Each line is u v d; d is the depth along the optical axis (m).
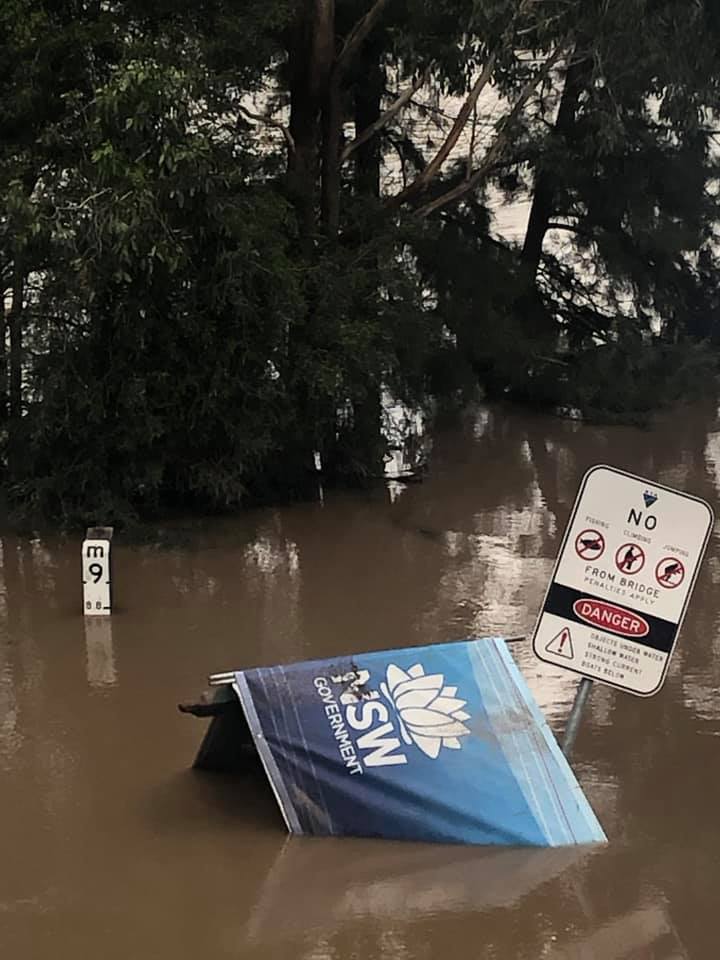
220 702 5.14
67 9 10.29
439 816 4.79
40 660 7.22
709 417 16.72
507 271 16.77
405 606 8.34
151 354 10.40
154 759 5.72
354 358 11.34
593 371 16.50
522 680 5.21
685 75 12.99
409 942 4.11
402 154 16.33
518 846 4.75
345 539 10.34
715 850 4.75
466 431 15.57
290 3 11.36
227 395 10.48
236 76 10.81
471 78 14.32
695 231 17.84
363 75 14.58
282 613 8.18
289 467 11.93
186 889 4.47
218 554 9.86
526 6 11.62
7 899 4.43
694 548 4.88
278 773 4.93
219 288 10.12
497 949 4.07
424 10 12.27
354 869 4.60
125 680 6.83
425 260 16.08
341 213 12.88
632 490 4.92
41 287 10.51
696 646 7.47
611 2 11.65
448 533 10.53
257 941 4.12
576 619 5.00
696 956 4.02
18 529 10.45
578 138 16.81
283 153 12.66
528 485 12.52
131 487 10.62
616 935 4.14
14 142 10.29
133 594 8.69
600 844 4.77
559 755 4.97
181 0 10.34
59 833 4.95
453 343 15.99
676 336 18.69
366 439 12.38
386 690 5.11
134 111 9.31
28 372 10.65
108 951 4.08
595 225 18.14
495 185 17.64
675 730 6.08
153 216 9.25
